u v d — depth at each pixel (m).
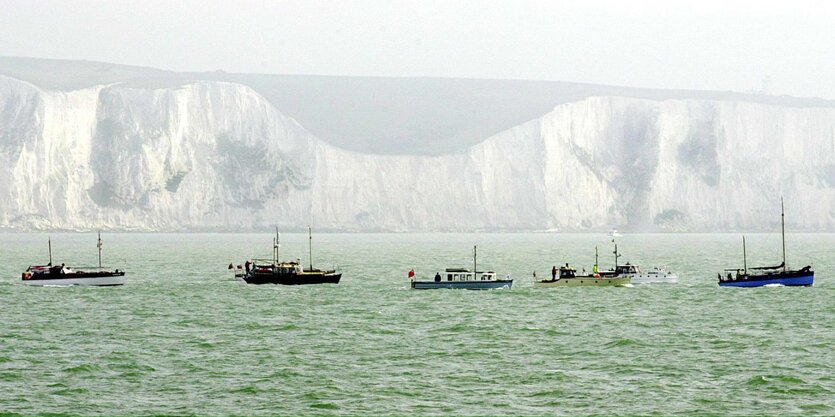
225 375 153.88
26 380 150.50
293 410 135.75
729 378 152.12
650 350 174.25
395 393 143.62
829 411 135.00
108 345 178.50
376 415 133.62
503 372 156.38
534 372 156.38
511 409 136.12
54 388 145.88
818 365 161.12
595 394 143.12
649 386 147.62
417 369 158.38
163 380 150.88
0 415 132.62
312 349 174.75
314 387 146.62
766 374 154.12
